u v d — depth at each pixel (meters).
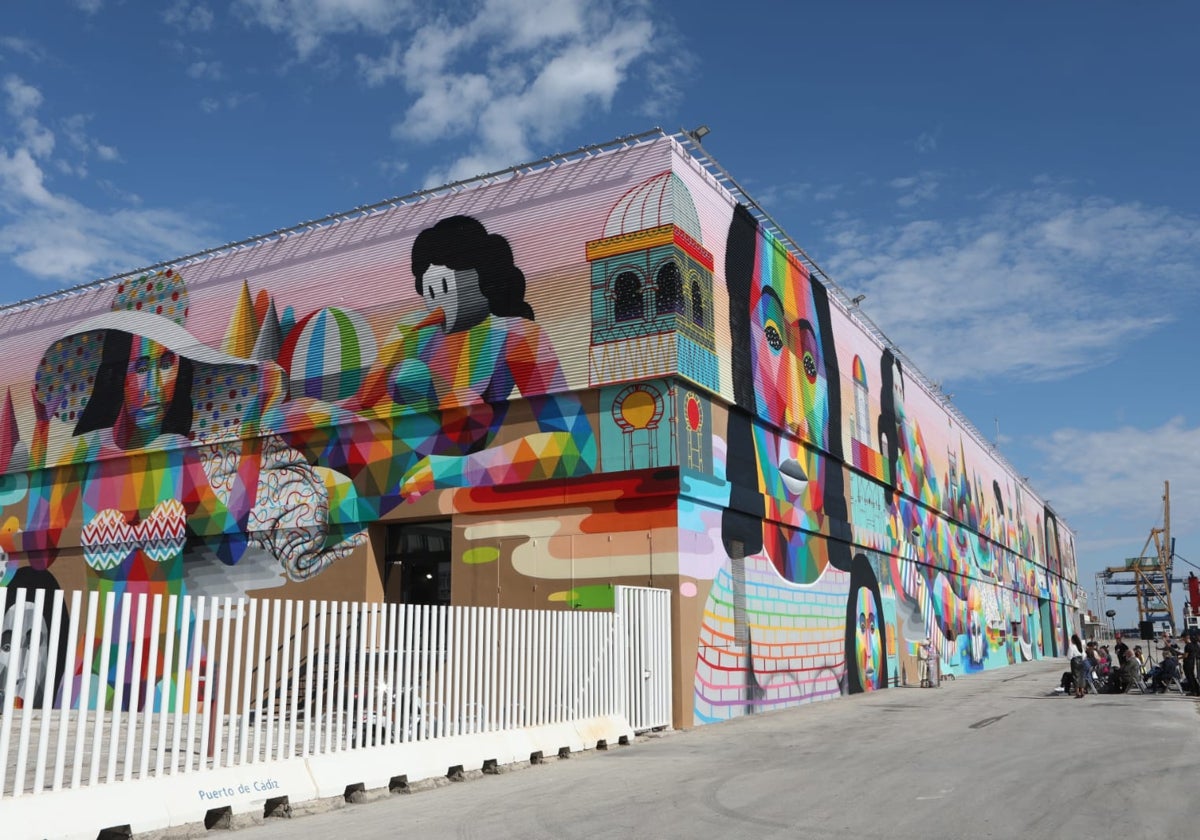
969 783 10.88
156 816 8.83
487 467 22.28
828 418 29.14
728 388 22.66
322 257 25.92
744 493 22.75
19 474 30.38
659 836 8.45
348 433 24.50
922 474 38.75
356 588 23.61
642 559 20.06
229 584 25.56
